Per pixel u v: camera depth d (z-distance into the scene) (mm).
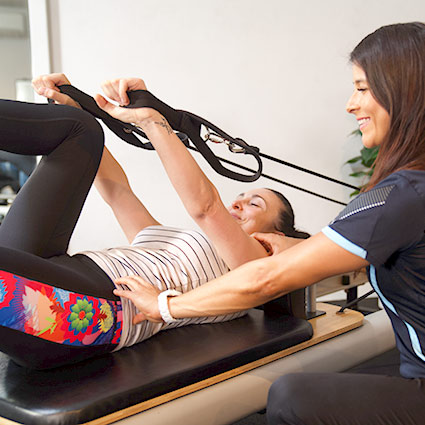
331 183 4586
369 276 1225
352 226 1124
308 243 1179
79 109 1541
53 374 1399
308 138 4527
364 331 1994
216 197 1611
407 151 1155
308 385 1209
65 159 1509
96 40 4164
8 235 1481
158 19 4234
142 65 4254
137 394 1310
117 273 1571
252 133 4461
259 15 4359
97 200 4207
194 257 1778
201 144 1676
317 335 1857
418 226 1097
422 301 1163
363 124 1242
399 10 4484
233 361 1539
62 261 1509
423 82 1119
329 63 4477
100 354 1524
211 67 4352
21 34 4266
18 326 1290
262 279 1204
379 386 1187
